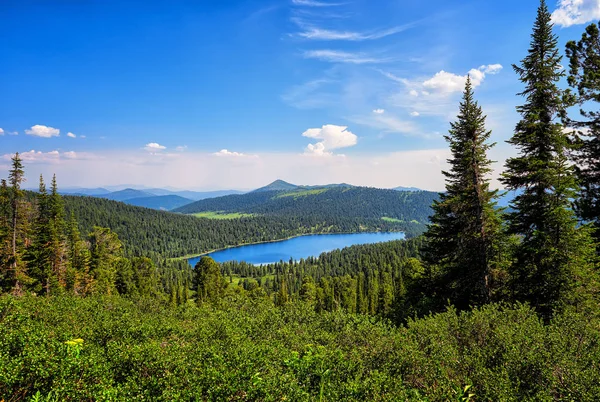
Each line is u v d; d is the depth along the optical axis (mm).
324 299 69000
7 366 6633
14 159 39688
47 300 17250
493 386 6855
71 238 49188
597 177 20078
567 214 16734
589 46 20766
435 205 25547
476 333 9750
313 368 8852
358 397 7535
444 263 24516
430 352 9047
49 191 43688
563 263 16734
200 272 68125
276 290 107500
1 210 39375
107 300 21094
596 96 20250
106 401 6414
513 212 19000
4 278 38562
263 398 7352
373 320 13445
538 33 19031
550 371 7035
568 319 9711
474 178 21734
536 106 19203
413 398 6961
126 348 9375
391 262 113188
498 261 20656
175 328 13984
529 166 18172
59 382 6633
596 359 7215
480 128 21594
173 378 7730
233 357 8883
